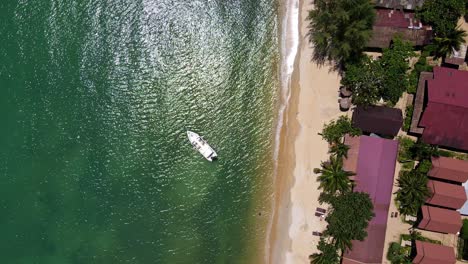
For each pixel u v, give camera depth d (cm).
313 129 4875
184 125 5097
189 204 4978
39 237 4991
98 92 5212
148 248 4928
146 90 5200
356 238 4397
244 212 4922
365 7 4322
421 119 4569
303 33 5081
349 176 4584
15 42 5322
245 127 5044
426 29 4672
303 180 4831
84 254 4947
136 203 5012
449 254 4406
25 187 5069
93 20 5325
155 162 5059
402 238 4600
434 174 4544
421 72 4684
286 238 4791
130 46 5291
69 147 5131
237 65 5172
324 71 4953
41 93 5231
